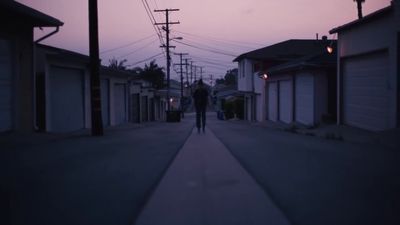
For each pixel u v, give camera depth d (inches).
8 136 556.7
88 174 320.2
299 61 933.2
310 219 213.2
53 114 751.7
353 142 534.9
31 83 628.1
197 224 208.5
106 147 480.1
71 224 207.5
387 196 253.8
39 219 214.4
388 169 335.6
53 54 728.3
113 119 1140.5
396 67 584.1
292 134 698.8
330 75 899.4
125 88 1299.2
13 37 583.5
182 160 385.7
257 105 1652.3
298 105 1023.0
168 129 831.7
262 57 1625.2
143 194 261.4
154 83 3181.6
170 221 213.3
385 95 630.5
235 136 633.0
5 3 488.7
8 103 580.4
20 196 257.4
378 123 653.3
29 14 545.0
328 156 404.2
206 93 687.7
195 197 256.2
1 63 564.7
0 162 371.6
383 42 621.0
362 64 708.7
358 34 706.8
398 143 484.1
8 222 209.5
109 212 225.9
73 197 255.3
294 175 313.7
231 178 306.5
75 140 562.6
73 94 844.0
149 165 358.0
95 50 645.3
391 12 593.9
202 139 578.9
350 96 760.3
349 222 208.2
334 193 261.3
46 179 302.8
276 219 214.5
